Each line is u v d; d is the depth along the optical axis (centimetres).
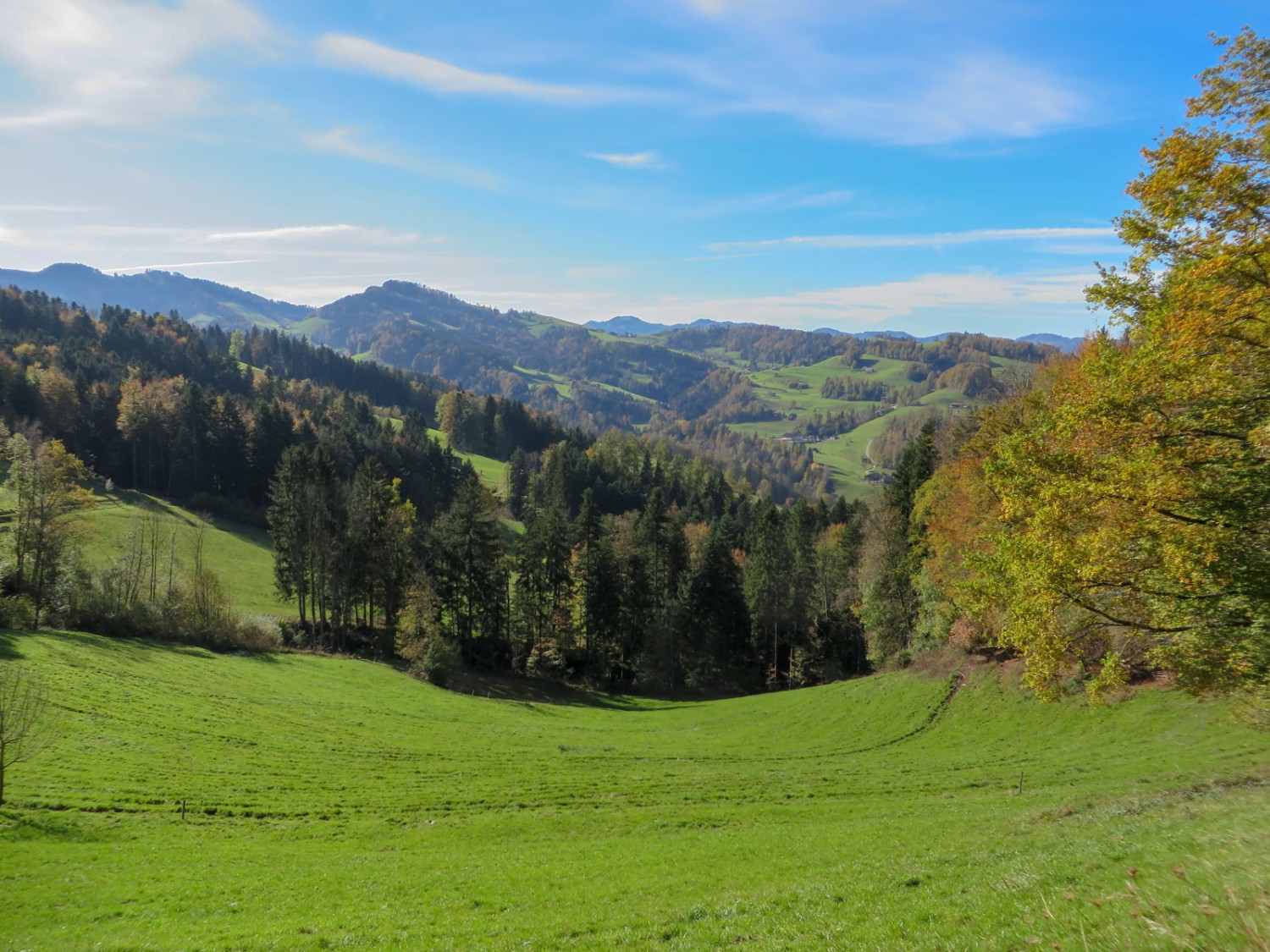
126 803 2797
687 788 3253
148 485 11125
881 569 5650
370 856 2366
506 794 3164
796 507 9044
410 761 3697
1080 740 3362
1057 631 1655
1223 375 1283
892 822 2459
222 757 3459
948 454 4606
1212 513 1366
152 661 4938
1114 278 1490
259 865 2242
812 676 7781
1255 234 1218
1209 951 809
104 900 1889
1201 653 1567
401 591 7638
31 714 2778
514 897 1861
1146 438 1435
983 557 1948
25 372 11938
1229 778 2312
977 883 1380
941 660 4706
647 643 7562
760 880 1834
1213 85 1277
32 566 5788
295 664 5828
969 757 3481
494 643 7419
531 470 15638
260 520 10619
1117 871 1227
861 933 1166
